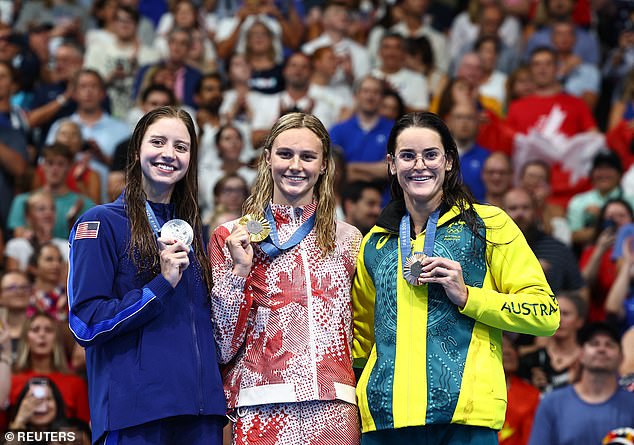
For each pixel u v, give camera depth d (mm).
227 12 47250
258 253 17969
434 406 16734
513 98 41500
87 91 39312
